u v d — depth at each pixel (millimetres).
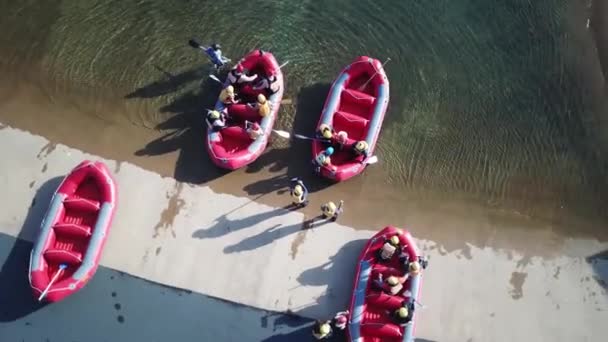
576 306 13969
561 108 16078
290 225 14414
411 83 16203
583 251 14547
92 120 15383
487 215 14852
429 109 15930
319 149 14516
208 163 14938
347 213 14609
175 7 16781
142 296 13750
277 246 14219
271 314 13672
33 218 14258
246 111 14734
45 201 14422
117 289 13781
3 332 13430
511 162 15430
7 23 16391
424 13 17000
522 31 16938
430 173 15203
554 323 13805
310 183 14859
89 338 13453
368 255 13633
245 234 14297
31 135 15102
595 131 15836
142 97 15695
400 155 15352
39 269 13195
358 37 16688
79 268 13234
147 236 14203
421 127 15695
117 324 13555
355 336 12883
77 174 13938
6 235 14102
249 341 13492
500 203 15000
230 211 14500
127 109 15547
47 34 16312
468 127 15766
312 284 13906
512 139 15688
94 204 13734
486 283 14102
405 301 13031
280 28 16656
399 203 14836
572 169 15422
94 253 13344
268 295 13797
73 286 13141
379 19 16891
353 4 17016
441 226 14656
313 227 14414
